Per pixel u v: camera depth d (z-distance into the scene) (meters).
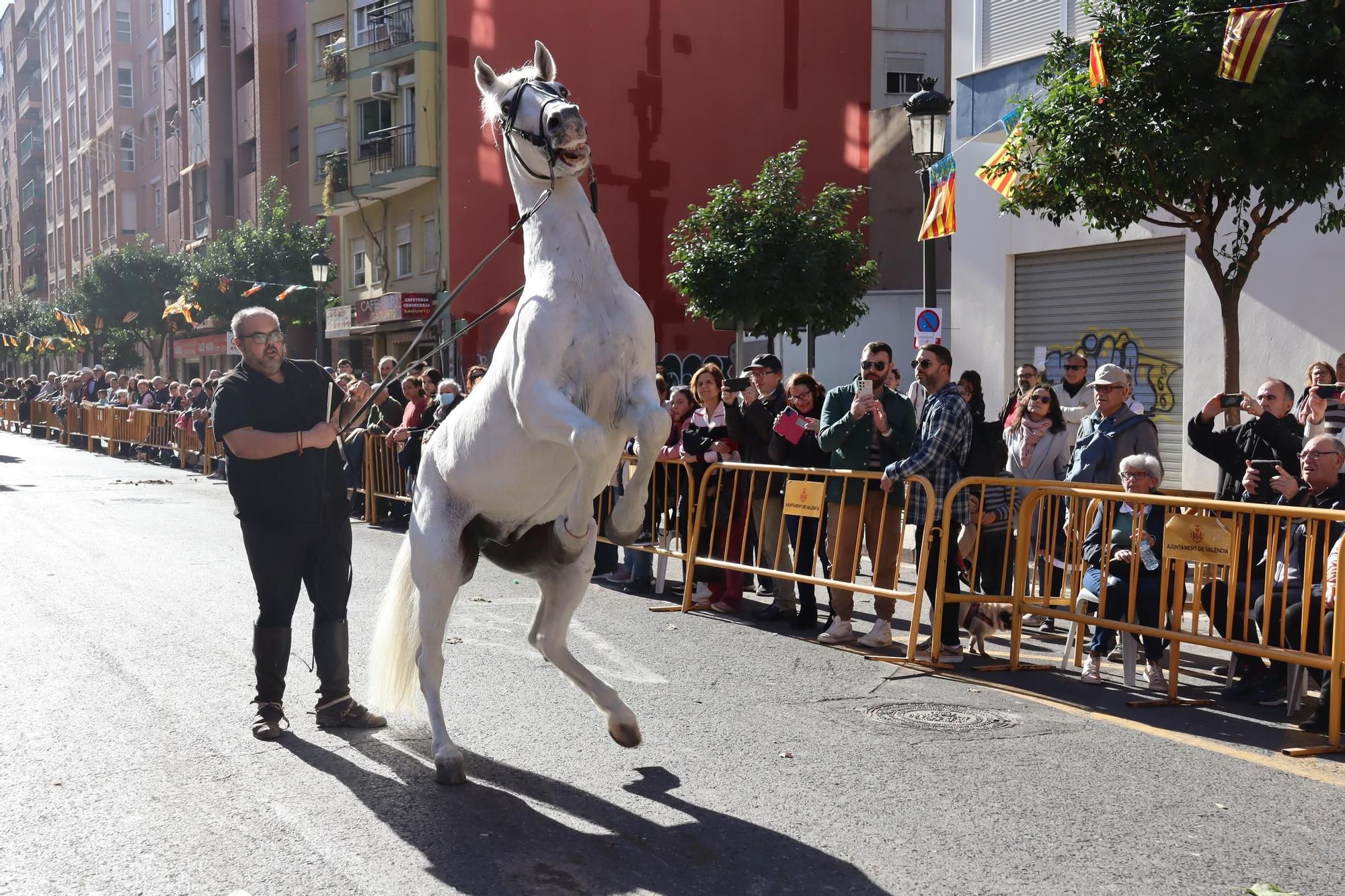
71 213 67.75
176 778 4.82
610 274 4.54
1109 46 9.68
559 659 5.12
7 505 16.08
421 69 29.73
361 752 5.21
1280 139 9.28
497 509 4.82
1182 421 13.52
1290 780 4.89
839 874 3.86
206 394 22.50
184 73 48.62
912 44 32.62
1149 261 13.91
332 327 33.50
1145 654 6.77
